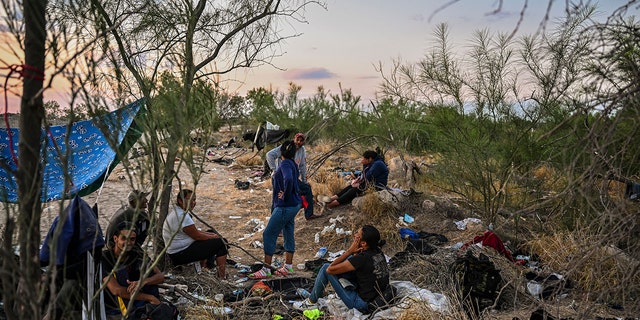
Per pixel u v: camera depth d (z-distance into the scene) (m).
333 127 17.11
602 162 2.69
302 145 8.63
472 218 8.16
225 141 19.61
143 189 2.75
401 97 8.58
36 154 2.31
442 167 8.36
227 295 5.66
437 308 4.76
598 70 2.57
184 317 5.05
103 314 3.81
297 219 8.91
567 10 1.91
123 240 4.25
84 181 5.72
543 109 6.78
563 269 3.24
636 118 2.54
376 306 4.96
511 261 6.37
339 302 5.19
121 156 2.60
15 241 2.43
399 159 11.60
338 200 9.14
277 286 6.06
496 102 7.63
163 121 2.87
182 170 13.74
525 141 6.99
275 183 6.58
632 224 2.79
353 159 15.08
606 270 5.08
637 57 2.62
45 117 2.36
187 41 4.38
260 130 14.84
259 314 5.22
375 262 5.05
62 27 2.27
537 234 7.00
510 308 5.12
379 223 8.22
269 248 6.62
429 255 6.45
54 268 2.26
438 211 8.41
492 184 7.37
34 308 2.20
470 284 5.13
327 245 7.92
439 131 8.23
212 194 11.39
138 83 3.84
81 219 3.53
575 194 2.78
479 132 7.80
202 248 6.09
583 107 2.53
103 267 4.30
